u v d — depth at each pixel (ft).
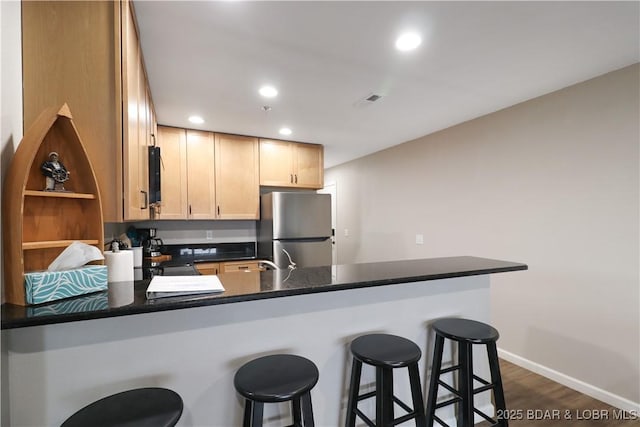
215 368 4.12
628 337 6.72
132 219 4.47
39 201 3.64
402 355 4.28
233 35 5.40
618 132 6.85
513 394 7.37
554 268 8.02
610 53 6.16
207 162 11.14
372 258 15.17
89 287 3.66
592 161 7.28
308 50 5.92
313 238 11.91
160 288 3.75
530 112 8.51
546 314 8.16
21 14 3.80
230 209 11.51
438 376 5.32
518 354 8.80
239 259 11.31
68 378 3.45
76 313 2.99
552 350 8.04
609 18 5.06
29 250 3.59
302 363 3.98
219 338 4.14
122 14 4.20
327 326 4.87
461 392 5.16
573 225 7.64
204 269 10.78
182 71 6.61
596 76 7.16
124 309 3.17
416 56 6.21
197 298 3.54
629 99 6.68
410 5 4.68
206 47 5.74
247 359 4.31
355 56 6.17
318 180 13.21
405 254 13.07
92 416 2.94
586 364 7.38
